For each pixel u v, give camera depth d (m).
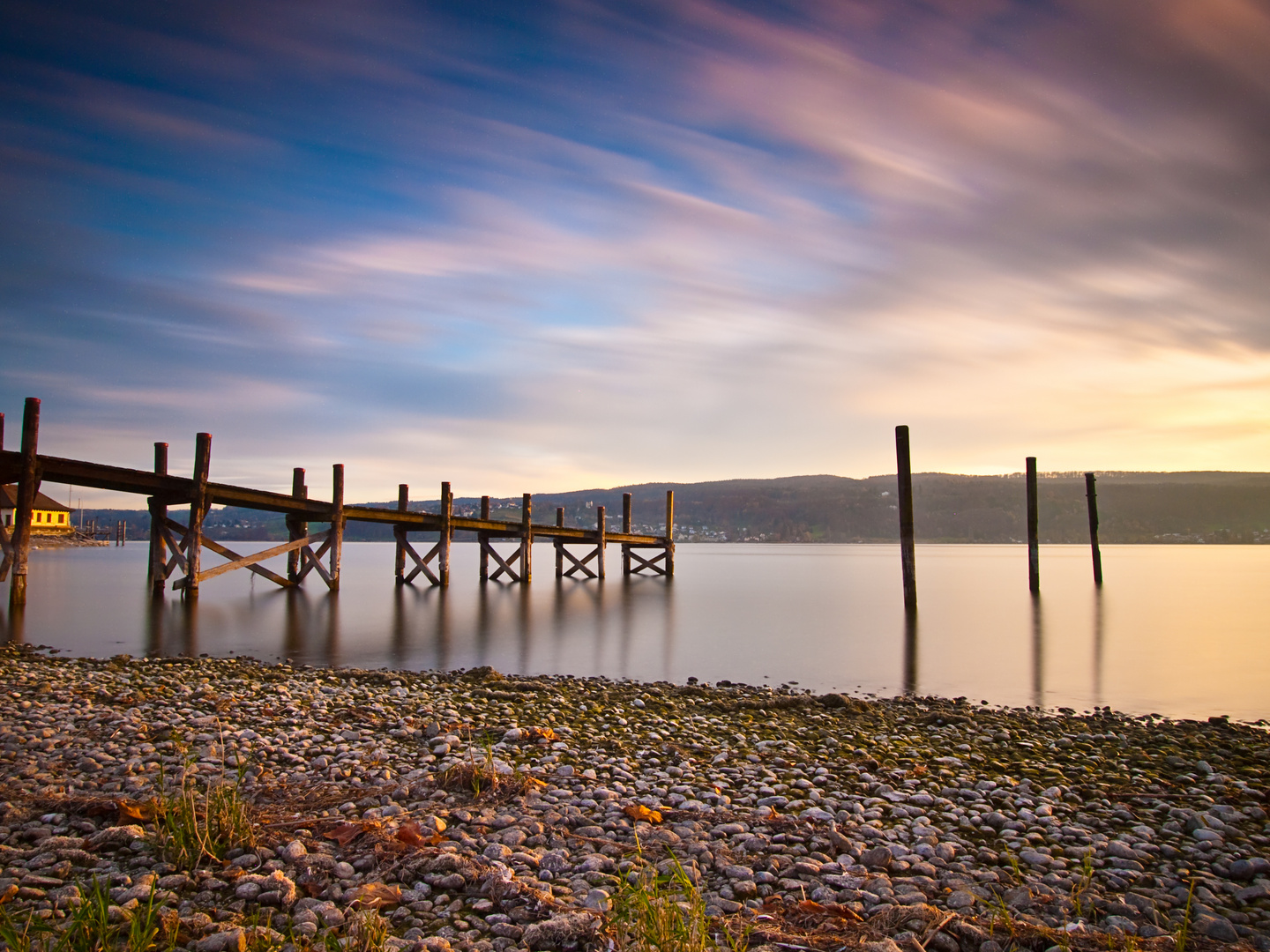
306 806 6.42
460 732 9.38
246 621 25.39
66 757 7.75
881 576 63.09
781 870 5.43
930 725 11.50
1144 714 14.13
